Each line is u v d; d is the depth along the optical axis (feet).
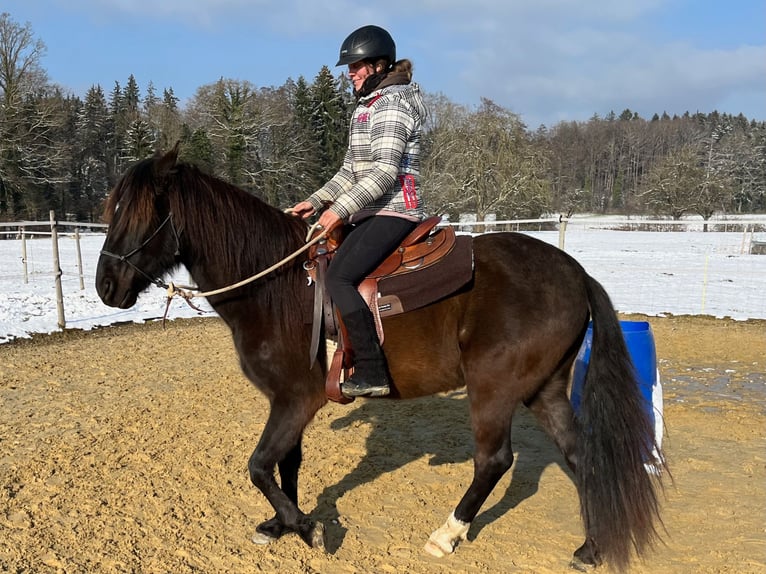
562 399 10.36
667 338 27.50
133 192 9.59
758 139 220.43
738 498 12.28
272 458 9.93
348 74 10.55
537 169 113.60
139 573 9.66
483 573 9.84
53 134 134.62
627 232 98.68
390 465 14.02
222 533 10.93
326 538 10.36
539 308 9.63
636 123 269.44
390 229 9.74
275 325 9.93
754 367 22.68
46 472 13.26
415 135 9.96
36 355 23.84
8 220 115.75
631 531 9.24
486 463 9.91
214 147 118.52
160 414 17.26
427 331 9.82
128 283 9.82
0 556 9.98
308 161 134.92
